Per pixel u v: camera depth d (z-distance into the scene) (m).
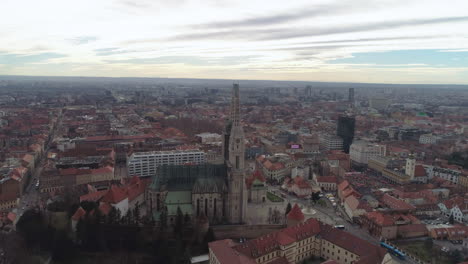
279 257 192.38
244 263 174.38
